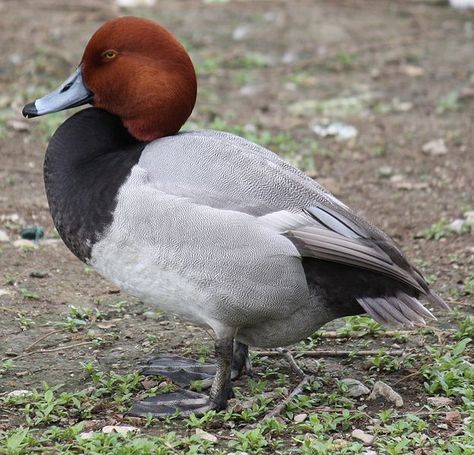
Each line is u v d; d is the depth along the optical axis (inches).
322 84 719.1
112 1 877.8
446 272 443.8
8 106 637.9
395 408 323.6
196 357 365.7
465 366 342.6
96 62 337.4
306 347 374.0
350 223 314.7
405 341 378.3
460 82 725.9
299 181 322.0
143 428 310.2
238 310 312.3
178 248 306.2
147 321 396.2
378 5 902.4
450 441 297.3
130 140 337.4
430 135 629.9
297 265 310.2
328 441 290.7
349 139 622.8
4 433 299.6
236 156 318.7
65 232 322.3
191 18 845.2
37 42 748.6
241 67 745.0
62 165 324.5
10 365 350.3
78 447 291.4
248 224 306.0
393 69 748.6
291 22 839.7
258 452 291.1
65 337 377.4
